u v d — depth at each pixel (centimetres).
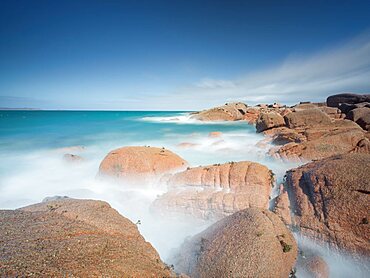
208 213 1128
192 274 730
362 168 981
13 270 529
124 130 4509
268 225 801
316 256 844
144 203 1331
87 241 674
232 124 5247
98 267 579
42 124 5597
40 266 552
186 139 3441
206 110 6700
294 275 749
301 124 2789
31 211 844
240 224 814
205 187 1274
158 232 1107
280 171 1650
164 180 1475
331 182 980
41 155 2581
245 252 705
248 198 1106
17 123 5838
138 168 1567
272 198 1171
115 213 874
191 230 1101
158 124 5569
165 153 1727
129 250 684
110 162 1647
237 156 2270
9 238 657
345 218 865
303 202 1004
